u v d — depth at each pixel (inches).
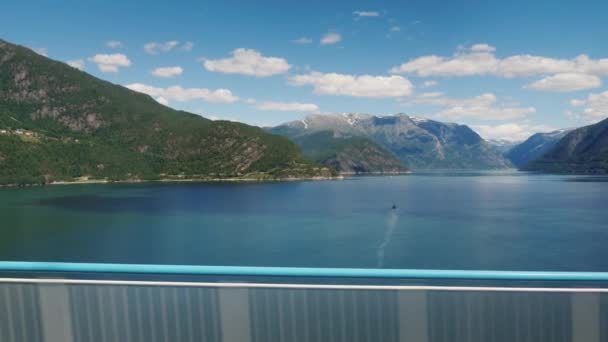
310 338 113.7
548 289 111.3
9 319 115.1
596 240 1875.0
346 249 1804.9
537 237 1983.3
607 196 4222.4
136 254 1788.9
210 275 113.1
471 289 112.0
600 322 111.4
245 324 113.8
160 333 114.3
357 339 113.7
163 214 3238.2
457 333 112.3
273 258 1665.8
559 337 111.6
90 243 2043.6
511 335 112.0
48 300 114.7
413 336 113.0
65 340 115.0
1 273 115.0
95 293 114.8
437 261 1553.9
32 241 2107.5
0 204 4069.9
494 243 1860.2
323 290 113.5
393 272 110.5
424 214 3061.0
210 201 4443.9
